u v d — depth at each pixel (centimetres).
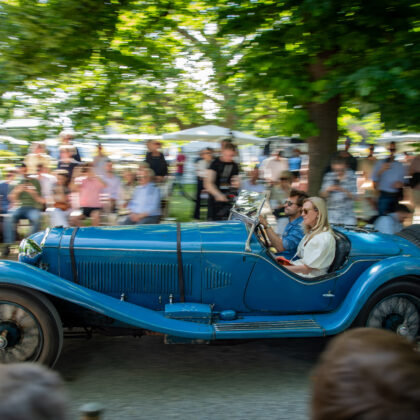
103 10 688
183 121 1280
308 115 728
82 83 862
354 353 116
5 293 371
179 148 1453
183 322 410
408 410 107
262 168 1009
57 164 940
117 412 349
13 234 769
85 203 805
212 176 770
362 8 600
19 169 775
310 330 407
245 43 704
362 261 451
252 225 435
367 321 428
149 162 905
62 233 445
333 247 453
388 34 630
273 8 652
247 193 499
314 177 756
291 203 520
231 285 438
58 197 770
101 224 825
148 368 428
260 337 402
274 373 421
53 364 380
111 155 1352
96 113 883
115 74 829
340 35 628
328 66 665
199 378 409
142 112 1030
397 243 475
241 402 368
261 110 941
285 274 439
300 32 631
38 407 106
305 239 480
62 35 660
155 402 366
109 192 846
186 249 432
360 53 643
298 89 670
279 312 449
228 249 433
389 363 112
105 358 447
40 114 859
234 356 457
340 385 113
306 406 362
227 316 429
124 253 431
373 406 108
